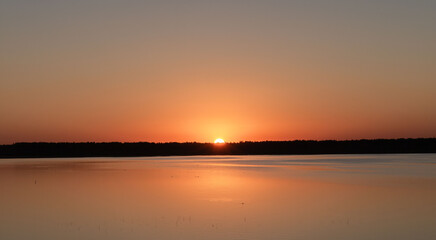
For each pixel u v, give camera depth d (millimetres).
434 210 25484
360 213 24547
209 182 41281
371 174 50969
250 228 20922
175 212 24984
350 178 45344
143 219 23062
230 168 64562
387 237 19219
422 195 31625
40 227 21281
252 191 34156
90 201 29109
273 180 43156
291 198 30297
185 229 20734
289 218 23172
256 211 25234
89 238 19156
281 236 19391
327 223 21984
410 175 49188
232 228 20938
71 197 31000
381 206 26922
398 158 106750
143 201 29125
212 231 20328
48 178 45625
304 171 57062
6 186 37719
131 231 20406
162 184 39344
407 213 24578
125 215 24156
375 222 22188
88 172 54656
